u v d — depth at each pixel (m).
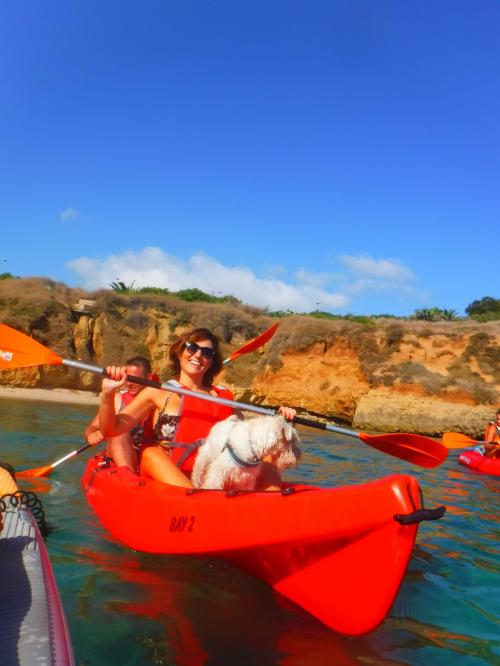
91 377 23.44
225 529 2.94
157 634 2.53
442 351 21.03
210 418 4.04
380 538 2.48
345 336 22.11
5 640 1.79
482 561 3.99
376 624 2.51
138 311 25.72
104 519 3.91
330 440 11.99
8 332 4.04
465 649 2.62
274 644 2.52
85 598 2.86
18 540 2.72
